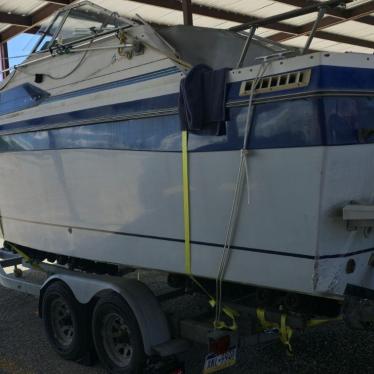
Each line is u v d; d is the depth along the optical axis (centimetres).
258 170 289
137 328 359
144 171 357
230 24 1109
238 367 395
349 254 281
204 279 354
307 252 272
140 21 376
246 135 292
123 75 375
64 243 444
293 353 416
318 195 265
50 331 446
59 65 436
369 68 284
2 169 519
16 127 487
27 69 475
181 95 318
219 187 310
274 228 285
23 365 423
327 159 262
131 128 364
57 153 438
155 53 351
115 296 375
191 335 352
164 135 340
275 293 323
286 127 276
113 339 392
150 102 349
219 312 333
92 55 404
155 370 353
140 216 364
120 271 487
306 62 269
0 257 620
